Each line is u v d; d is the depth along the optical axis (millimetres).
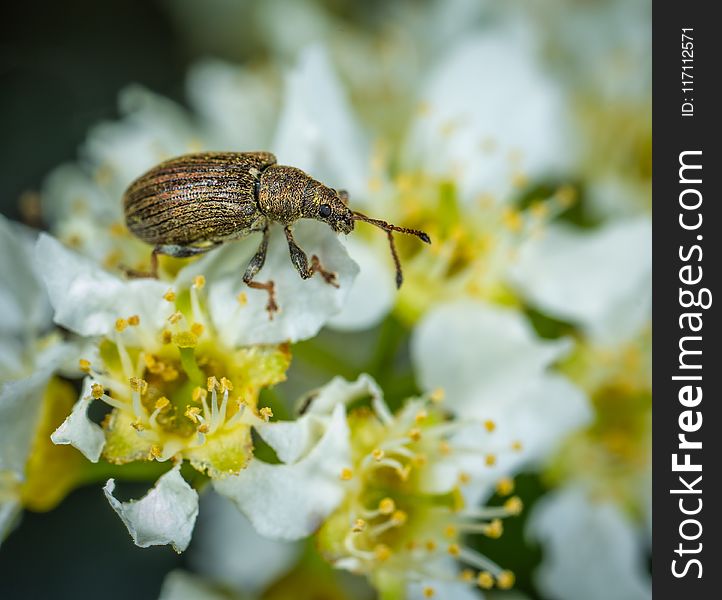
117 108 100
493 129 92
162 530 75
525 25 95
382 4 104
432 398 81
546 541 91
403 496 81
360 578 88
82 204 88
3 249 82
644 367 92
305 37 101
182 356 77
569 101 97
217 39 103
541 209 90
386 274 87
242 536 95
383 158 90
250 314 78
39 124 98
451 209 90
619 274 90
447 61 93
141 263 83
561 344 84
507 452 83
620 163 96
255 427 77
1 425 77
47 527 94
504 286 90
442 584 83
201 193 77
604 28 99
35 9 99
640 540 92
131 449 77
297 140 82
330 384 79
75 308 77
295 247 77
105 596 94
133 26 101
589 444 92
